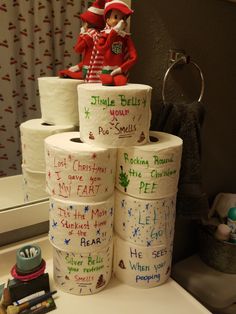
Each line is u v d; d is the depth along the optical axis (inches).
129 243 23.2
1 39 26.7
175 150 21.2
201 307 22.9
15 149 28.3
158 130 29.7
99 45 22.1
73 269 22.0
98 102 19.0
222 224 37.4
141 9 26.3
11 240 27.0
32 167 27.1
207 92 35.2
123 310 22.1
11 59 27.5
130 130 20.1
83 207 20.1
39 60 28.3
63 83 25.2
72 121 26.7
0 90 27.8
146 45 27.9
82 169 19.3
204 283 36.6
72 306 22.0
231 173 43.1
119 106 19.1
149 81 29.5
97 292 23.5
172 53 29.7
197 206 30.4
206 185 40.4
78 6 27.6
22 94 28.5
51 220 21.7
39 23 27.4
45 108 26.8
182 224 40.4
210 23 31.9
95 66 23.6
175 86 31.8
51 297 22.2
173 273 39.1
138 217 22.2
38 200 27.5
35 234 28.3
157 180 21.2
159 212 22.2
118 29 21.5
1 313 20.8
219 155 40.3
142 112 20.2
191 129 29.1
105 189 20.8
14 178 28.0
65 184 19.9
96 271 22.4
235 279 37.2
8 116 28.4
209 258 39.1
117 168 22.2
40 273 22.1
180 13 29.1
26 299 21.5
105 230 21.7
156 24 27.8
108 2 22.0
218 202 40.6
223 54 34.8
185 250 42.8
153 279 24.2
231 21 33.9
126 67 22.0
